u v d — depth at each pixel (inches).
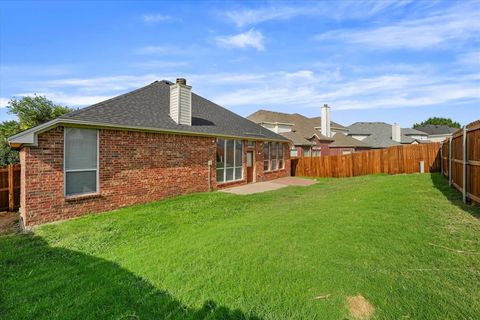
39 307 141.6
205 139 503.8
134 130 382.3
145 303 138.6
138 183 389.4
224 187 553.0
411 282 131.6
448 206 253.3
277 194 469.4
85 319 129.4
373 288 129.6
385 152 667.4
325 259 162.7
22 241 246.2
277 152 767.7
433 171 590.2
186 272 164.9
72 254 213.5
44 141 301.0
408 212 242.8
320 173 790.5
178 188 450.6
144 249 213.5
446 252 158.2
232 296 136.0
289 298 129.7
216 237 221.0
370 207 272.4
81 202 329.1
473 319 104.8
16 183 418.3
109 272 176.4
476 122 232.8
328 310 118.5
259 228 235.9
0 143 623.8
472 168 250.8
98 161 346.0
